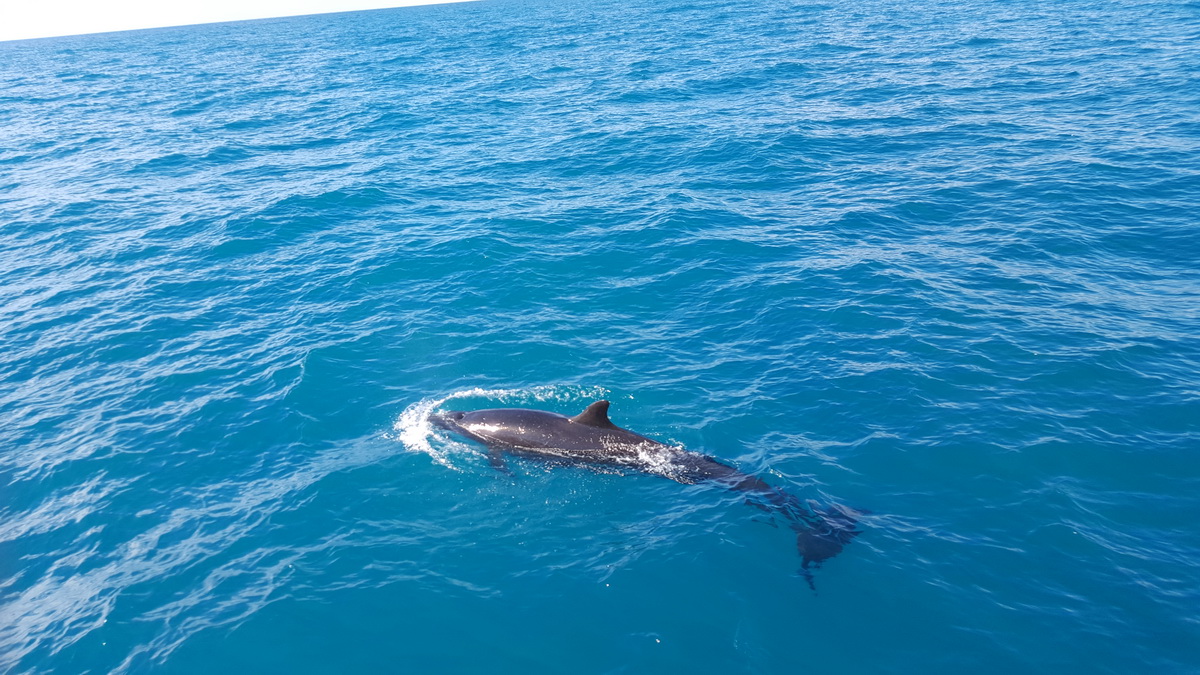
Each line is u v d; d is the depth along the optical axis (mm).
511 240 24422
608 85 54844
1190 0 74688
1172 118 33375
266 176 34688
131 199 31812
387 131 44406
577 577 10992
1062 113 36125
